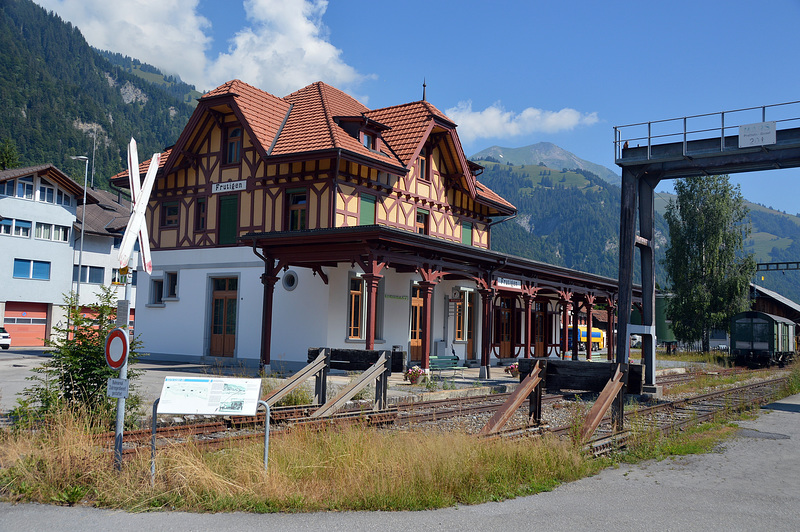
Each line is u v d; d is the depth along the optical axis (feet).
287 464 23.72
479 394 60.08
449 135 89.51
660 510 21.56
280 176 77.66
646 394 60.70
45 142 552.41
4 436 26.45
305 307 74.95
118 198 187.11
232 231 81.82
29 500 21.57
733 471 28.60
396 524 19.35
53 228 149.69
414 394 53.67
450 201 93.91
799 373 79.51
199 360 82.53
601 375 35.29
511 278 83.71
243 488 21.65
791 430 41.93
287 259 67.46
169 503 21.17
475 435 29.30
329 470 23.47
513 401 33.22
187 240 85.76
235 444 27.96
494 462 25.17
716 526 19.92
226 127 83.71
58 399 30.96
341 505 21.03
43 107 588.09
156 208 89.51
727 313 160.25
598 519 20.25
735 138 58.65
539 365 36.27
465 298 94.48
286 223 77.46
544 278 94.02
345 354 43.47
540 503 22.02
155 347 87.04
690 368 107.96
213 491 21.45
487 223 102.78
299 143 76.02
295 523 19.39
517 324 107.76
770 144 56.54
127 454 24.93
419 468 23.25
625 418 42.09
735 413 49.78
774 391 68.28
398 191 83.15
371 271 61.77
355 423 34.94
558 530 19.04
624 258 63.52
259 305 78.38
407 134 84.38
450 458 24.21
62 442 23.86
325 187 74.59
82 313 33.47
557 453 27.25
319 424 32.63
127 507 20.83
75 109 654.94
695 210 163.32
